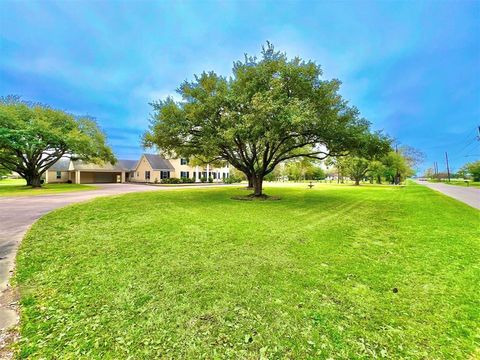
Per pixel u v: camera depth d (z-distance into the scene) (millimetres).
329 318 2463
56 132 22734
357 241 5305
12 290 2988
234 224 6867
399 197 15922
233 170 50562
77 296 2846
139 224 6715
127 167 43406
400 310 2619
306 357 1934
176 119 12320
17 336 2135
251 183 23359
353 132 11828
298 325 2344
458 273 3602
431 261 4098
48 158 25422
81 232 5812
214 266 3799
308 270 3691
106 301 2734
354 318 2467
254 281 3287
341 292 3014
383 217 8297
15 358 1878
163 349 2000
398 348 2041
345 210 9922
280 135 11555
